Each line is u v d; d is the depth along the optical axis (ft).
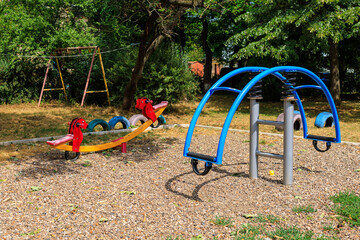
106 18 61.36
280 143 28.22
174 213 13.78
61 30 58.13
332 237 11.39
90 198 15.44
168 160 22.63
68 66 58.23
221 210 14.14
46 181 17.87
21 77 57.36
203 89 85.56
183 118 44.55
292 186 17.19
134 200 15.23
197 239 11.47
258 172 19.84
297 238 11.19
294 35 55.83
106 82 54.44
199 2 31.76
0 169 19.88
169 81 45.70
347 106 56.13
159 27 42.29
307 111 51.34
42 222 12.88
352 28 41.68
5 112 46.03
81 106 53.11
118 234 11.93
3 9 58.90
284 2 43.55
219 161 14.26
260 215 13.39
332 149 25.73
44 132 32.27
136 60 46.60
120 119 34.55
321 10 42.65
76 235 11.84
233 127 37.29
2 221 12.90
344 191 16.14
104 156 23.62
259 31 43.14
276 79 62.49
